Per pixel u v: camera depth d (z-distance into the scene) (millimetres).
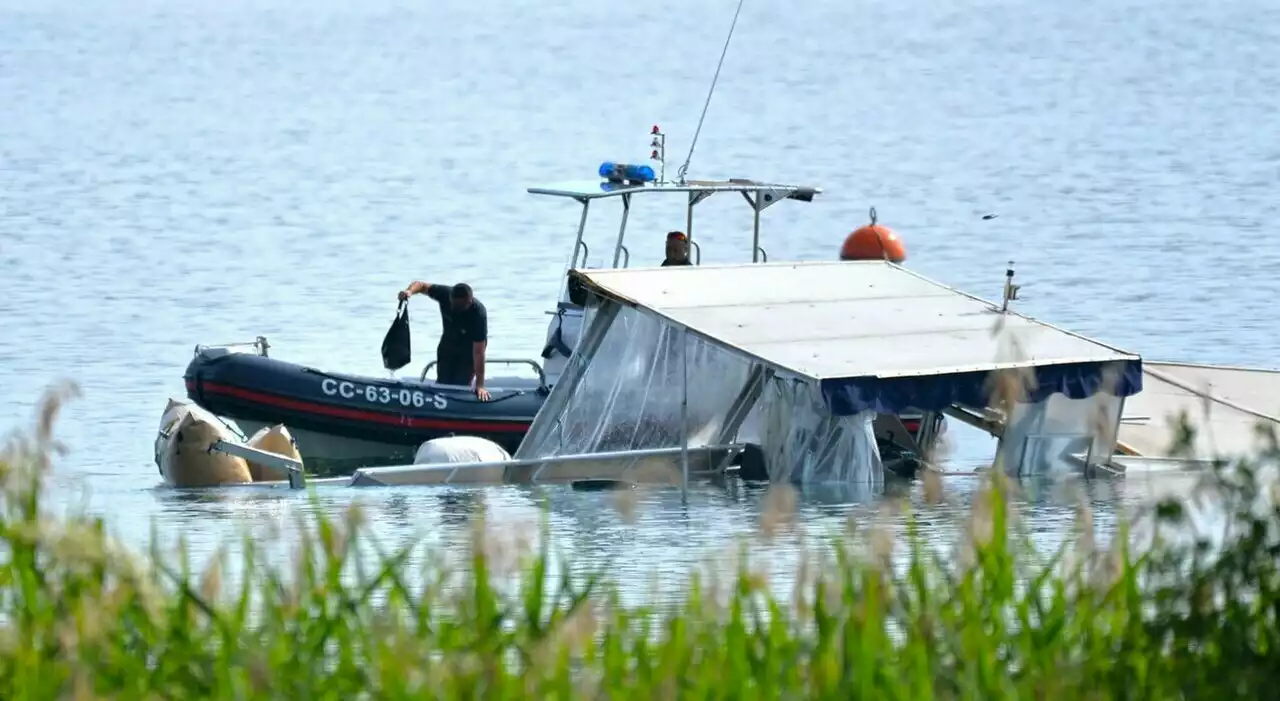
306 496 60562
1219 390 72062
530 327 98000
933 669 27312
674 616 30891
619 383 66438
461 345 73938
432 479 63438
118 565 27438
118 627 28359
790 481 62156
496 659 26719
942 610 29188
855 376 58781
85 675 25703
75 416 75562
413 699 25719
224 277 116875
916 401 59375
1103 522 53531
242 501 59750
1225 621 30016
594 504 58906
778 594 42344
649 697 26125
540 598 29391
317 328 99250
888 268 70812
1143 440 66688
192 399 72062
